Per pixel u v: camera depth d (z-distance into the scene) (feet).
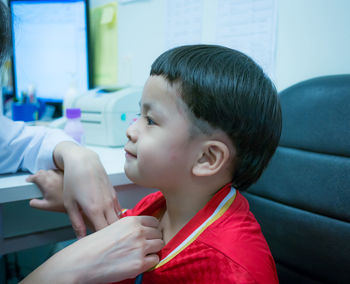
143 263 1.53
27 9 5.02
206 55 1.55
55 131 2.60
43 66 5.18
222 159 1.51
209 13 3.62
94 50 5.53
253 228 1.55
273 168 2.61
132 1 4.66
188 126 1.48
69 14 4.91
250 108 1.51
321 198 2.28
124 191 2.70
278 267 2.58
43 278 1.50
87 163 2.03
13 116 4.80
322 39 2.72
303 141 2.45
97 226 1.88
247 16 3.24
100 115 3.66
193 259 1.44
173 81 1.49
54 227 2.74
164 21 4.22
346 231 2.14
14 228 2.56
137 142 1.60
